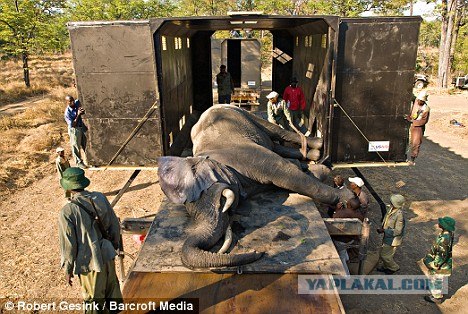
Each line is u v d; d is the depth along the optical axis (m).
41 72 33.66
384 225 6.43
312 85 10.02
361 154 7.53
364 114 7.30
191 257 4.56
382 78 7.14
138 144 7.44
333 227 5.84
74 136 8.32
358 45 6.97
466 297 6.03
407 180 10.58
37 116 18.58
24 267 6.85
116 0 33.47
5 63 39.19
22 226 8.31
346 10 30.03
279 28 12.02
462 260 6.97
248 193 6.25
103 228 4.20
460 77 26.28
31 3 26.42
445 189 9.96
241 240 5.16
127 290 4.30
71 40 6.96
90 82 7.16
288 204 6.18
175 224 5.58
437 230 7.92
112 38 6.94
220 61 23.34
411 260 6.95
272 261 4.72
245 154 6.31
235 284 4.39
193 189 5.34
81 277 4.14
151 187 10.27
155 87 7.12
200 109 13.66
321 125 8.55
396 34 6.94
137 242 7.46
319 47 9.31
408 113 7.31
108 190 10.16
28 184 10.71
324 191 6.38
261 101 19.33
